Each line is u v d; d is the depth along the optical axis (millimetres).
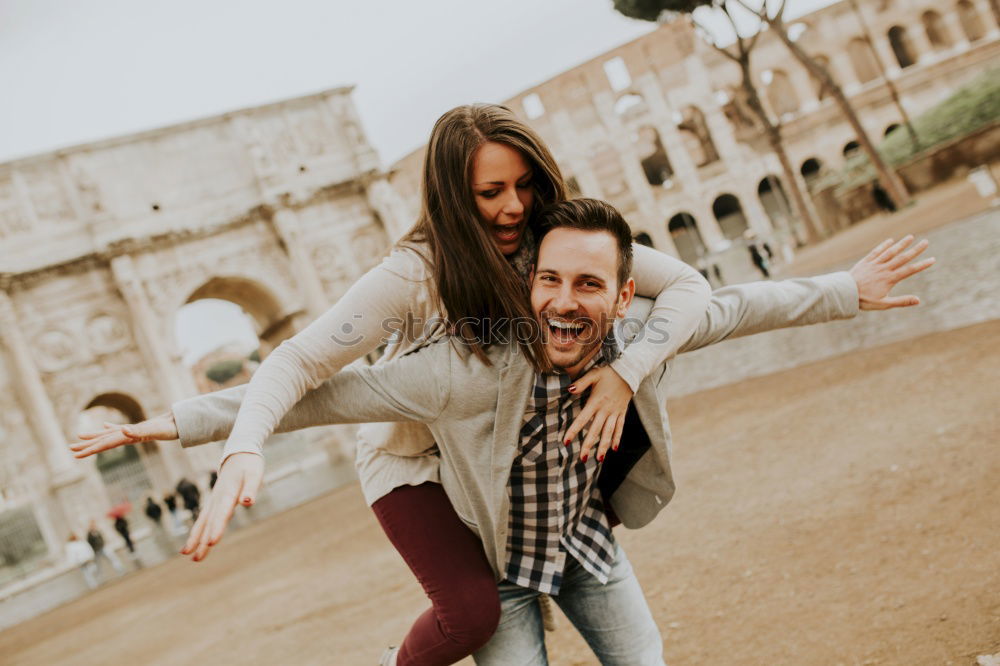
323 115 34188
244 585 9953
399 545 1965
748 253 36531
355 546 9828
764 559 4199
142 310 29234
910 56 52094
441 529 1924
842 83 51188
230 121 32469
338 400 1755
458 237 1678
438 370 1748
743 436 7562
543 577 1932
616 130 49125
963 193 27031
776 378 10141
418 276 1753
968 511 3781
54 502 26781
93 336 28953
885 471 4824
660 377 1910
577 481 1921
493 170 1669
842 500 4633
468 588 1844
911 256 2047
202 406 1702
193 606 9695
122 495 28812
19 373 26969
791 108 54125
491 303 1698
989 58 49250
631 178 49281
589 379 1735
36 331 28141
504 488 1786
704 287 1905
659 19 37094
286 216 31906
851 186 39594
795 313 2008
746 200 50125
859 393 7199
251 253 32000
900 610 3094
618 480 2135
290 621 6703
